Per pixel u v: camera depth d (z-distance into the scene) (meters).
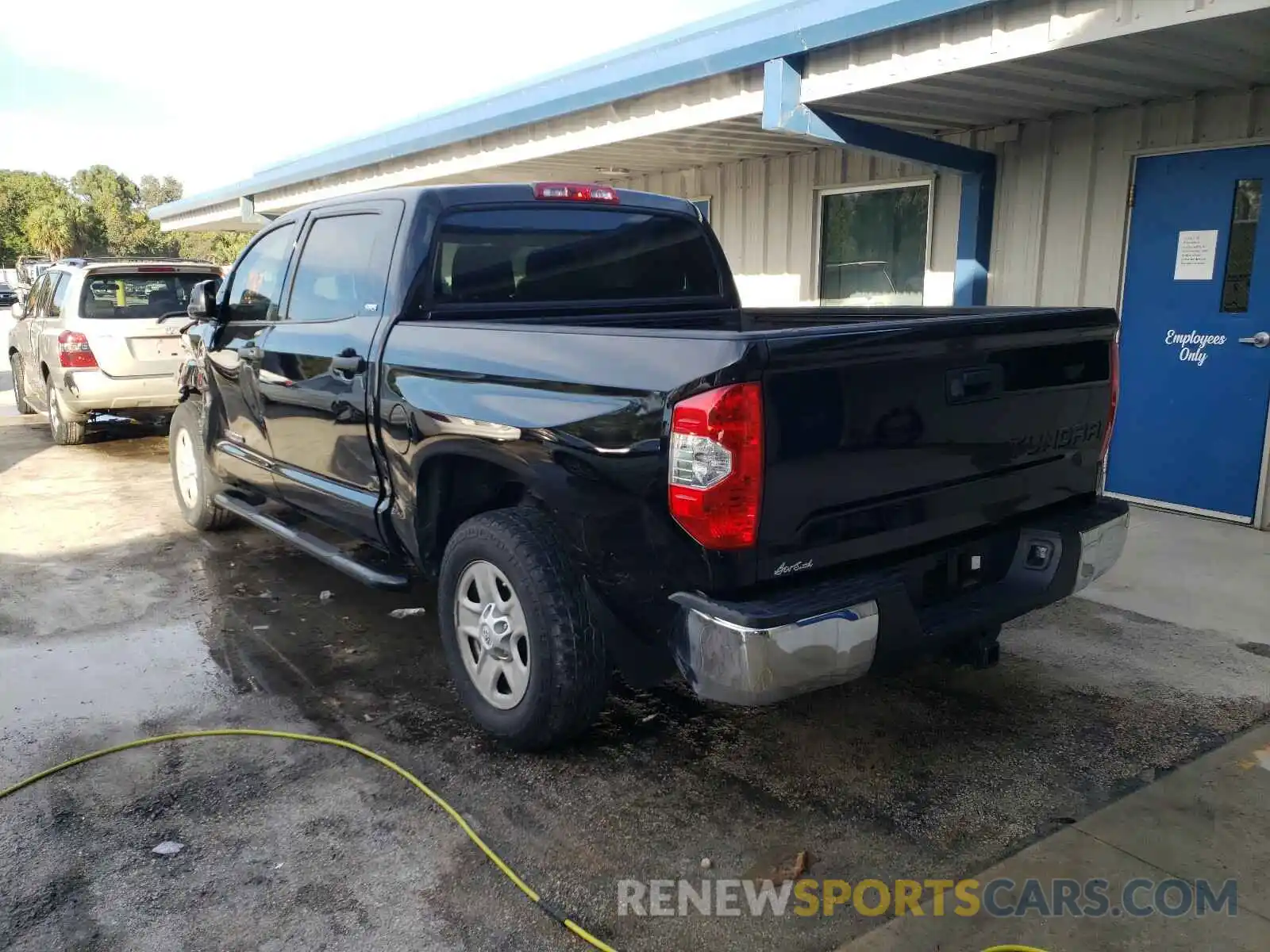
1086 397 3.73
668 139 8.08
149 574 5.75
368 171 11.11
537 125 8.27
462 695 3.79
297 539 4.98
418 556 4.04
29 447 9.97
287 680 4.29
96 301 9.20
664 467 2.85
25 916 2.72
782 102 5.99
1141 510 6.85
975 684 4.18
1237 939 2.62
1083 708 3.95
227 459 5.75
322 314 4.61
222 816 3.22
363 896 2.82
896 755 3.60
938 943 2.61
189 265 9.66
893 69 5.58
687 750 3.66
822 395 2.82
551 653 3.34
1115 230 6.81
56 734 3.78
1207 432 6.52
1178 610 4.98
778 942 2.63
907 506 3.13
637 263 4.77
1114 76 5.66
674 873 2.93
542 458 3.27
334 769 3.52
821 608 2.80
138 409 9.41
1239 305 6.28
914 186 8.18
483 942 2.63
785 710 3.97
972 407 3.24
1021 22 5.00
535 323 4.07
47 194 65.12
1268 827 3.12
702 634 2.82
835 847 3.05
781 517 2.80
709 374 2.71
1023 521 3.62
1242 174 6.16
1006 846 3.05
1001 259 7.52
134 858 2.99
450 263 4.14
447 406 3.63
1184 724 3.80
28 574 5.75
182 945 2.62
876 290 8.67
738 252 9.84
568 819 3.21
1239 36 4.72
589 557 3.21
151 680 4.28
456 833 3.12
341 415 4.30
